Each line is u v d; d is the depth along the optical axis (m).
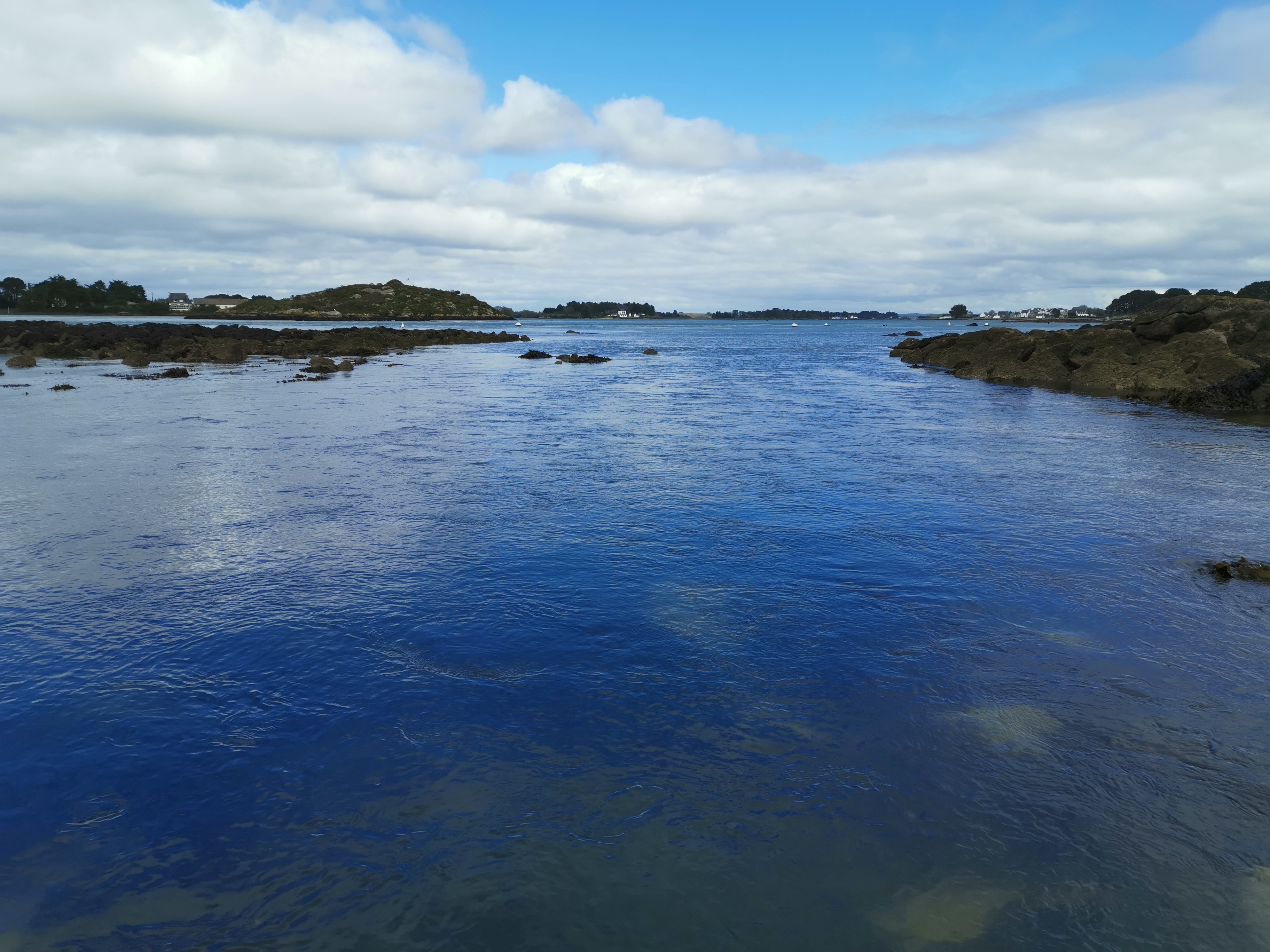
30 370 42.62
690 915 4.26
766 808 5.14
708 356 71.75
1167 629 8.02
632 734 6.02
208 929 4.15
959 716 6.29
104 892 4.41
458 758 5.70
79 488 13.90
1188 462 17.28
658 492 14.09
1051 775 5.49
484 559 10.09
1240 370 28.39
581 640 7.70
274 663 7.18
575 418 25.11
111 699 6.52
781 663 7.23
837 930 4.16
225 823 4.98
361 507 12.79
